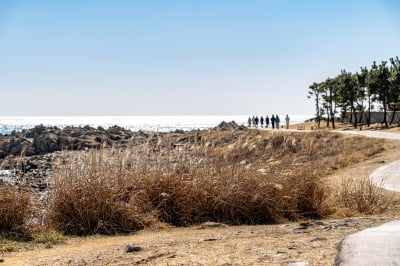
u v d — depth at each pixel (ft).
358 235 26.81
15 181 40.24
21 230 36.83
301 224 37.14
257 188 43.32
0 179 41.88
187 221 41.81
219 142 48.91
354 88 293.02
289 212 44.11
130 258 27.14
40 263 28.02
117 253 29.50
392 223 33.27
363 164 100.63
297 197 45.29
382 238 25.82
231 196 42.57
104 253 29.86
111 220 39.27
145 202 42.29
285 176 45.62
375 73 265.95
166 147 46.75
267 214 43.04
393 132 207.92
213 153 46.80
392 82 248.52
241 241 29.81
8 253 31.96
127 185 42.47
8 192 38.09
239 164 45.60
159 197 42.50
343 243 25.08
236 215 42.65
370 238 25.89
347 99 295.28
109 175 41.96
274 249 25.72
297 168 46.83
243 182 43.52
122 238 36.22
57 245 34.37
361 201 48.88
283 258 23.29
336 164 99.86
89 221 38.60
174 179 43.24
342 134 167.02
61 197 39.19
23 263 28.27
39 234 36.58
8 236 35.88
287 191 44.27
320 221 39.40
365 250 23.44
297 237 30.25
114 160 44.47
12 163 44.47
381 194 53.31
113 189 40.47
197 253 26.27
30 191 41.04
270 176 44.75
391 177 76.43
